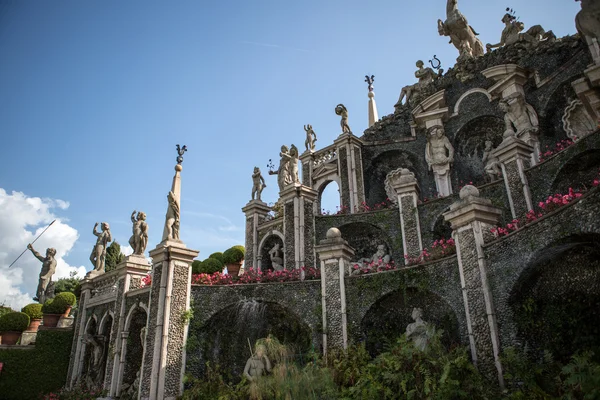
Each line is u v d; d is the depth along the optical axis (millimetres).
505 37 25297
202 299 16797
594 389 8602
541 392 9977
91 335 20438
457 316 13445
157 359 15234
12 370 21188
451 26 27375
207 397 14562
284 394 12688
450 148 24906
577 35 21453
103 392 17984
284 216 22094
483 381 10922
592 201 10242
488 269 12430
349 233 22000
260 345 14570
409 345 11742
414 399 10805
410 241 19953
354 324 15133
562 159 16094
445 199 19797
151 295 16672
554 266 11867
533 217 12500
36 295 28781
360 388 11773
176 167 18297
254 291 16844
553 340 11578
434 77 27797
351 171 26859
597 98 9648
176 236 17234
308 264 20922
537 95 22203
